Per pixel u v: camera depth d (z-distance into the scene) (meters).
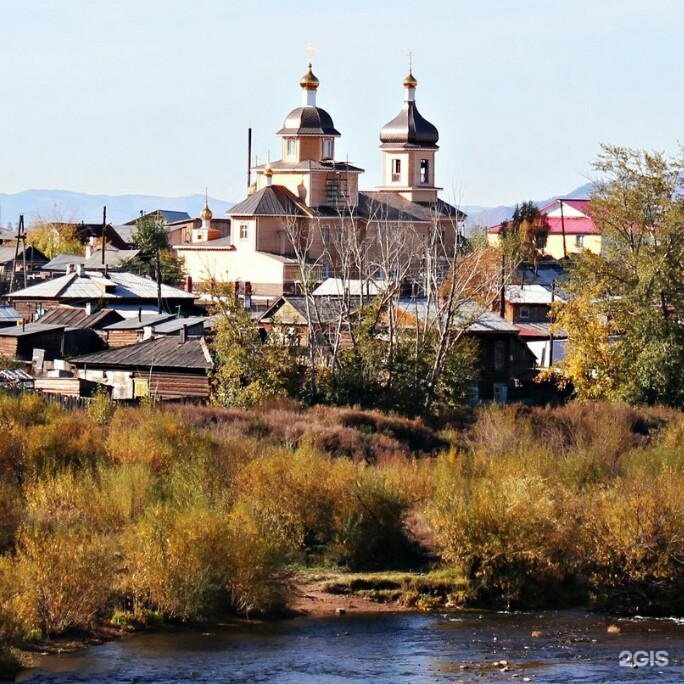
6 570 71.38
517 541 84.31
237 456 101.38
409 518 94.06
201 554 76.75
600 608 83.69
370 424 132.12
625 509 85.31
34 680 64.81
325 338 156.62
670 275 163.50
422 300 181.12
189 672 66.94
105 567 74.12
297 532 90.75
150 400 128.12
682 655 72.06
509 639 75.38
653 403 163.00
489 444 123.50
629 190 170.00
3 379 155.25
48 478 90.62
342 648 72.38
